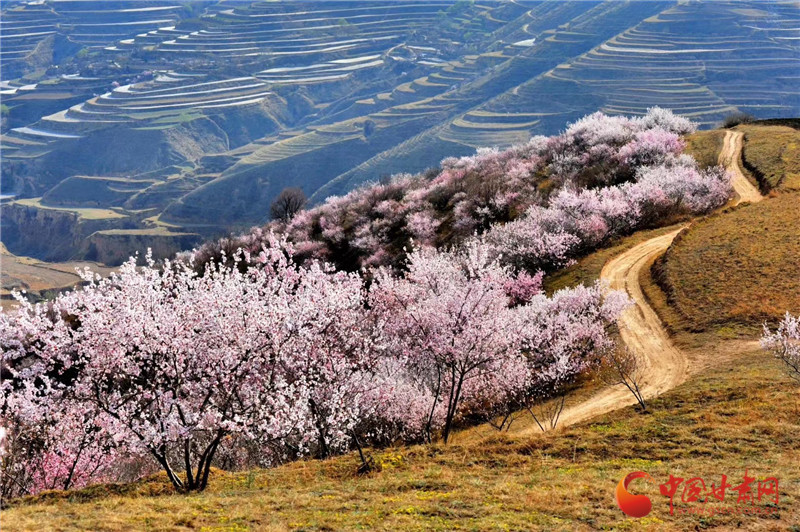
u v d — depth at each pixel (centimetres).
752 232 6003
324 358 2762
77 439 2672
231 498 2134
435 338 3253
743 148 9644
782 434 2614
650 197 7712
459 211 9256
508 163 11062
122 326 2384
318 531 1772
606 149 10144
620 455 2581
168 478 2488
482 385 3850
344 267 9494
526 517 1870
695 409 3173
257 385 2467
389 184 12081
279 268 3284
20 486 2712
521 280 6412
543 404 4238
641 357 4494
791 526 1761
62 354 2516
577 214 7375
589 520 1850
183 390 2489
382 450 2822
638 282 5975
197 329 2527
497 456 2591
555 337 4453
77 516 1878
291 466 2655
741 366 3803
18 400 2569
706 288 5175
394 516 1880
